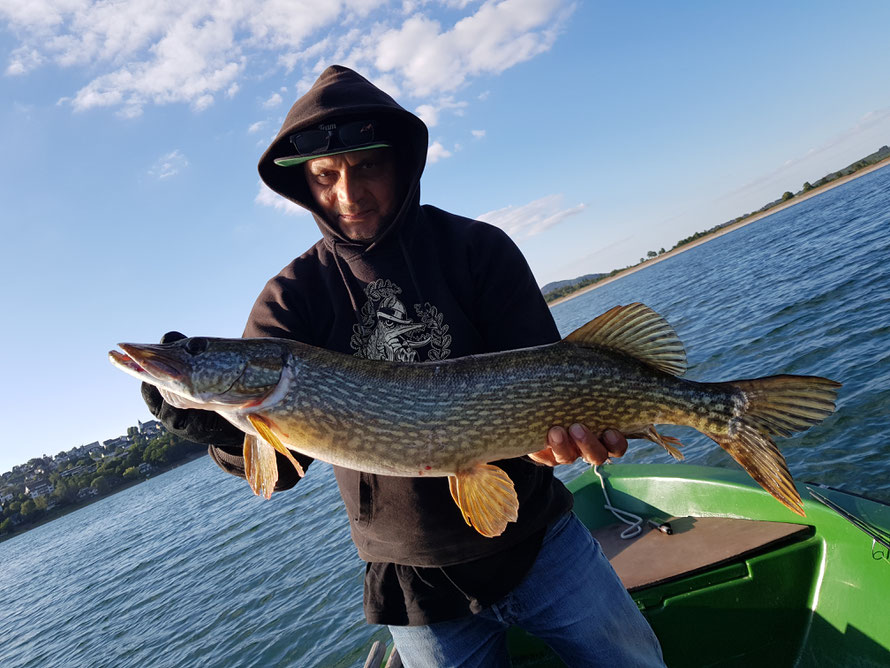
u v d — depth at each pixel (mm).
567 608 817
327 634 2672
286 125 906
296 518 6102
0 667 4746
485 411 839
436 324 871
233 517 8133
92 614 5293
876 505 1115
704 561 1211
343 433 845
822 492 1219
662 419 874
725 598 1169
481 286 884
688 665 1154
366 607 847
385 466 831
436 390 842
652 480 1577
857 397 2684
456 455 831
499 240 901
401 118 929
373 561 840
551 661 1170
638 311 872
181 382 818
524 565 808
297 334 900
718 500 1418
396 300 878
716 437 881
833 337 3875
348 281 896
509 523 811
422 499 815
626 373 862
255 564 4590
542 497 850
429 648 814
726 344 4930
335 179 869
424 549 799
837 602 1102
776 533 1224
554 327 917
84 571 8867
